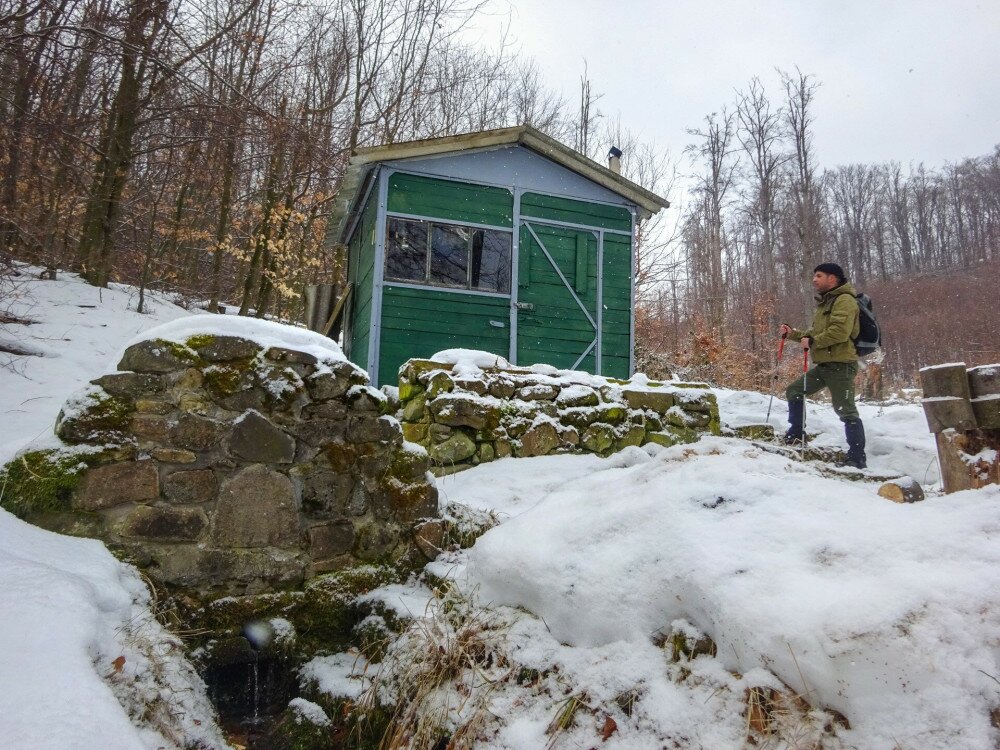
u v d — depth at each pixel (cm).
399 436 351
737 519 217
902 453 613
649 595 211
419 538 336
